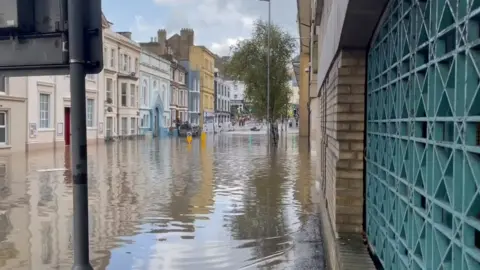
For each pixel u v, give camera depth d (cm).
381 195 420
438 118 237
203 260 631
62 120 3131
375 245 449
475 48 194
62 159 2158
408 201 304
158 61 5253
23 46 349
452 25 216
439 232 239
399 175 336
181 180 1402
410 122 298
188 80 6838
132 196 1122
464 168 202
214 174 1542
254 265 608
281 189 1213
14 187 1261
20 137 2669
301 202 1031
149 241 723
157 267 604
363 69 539
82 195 347
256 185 1287
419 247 284
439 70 236
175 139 4531
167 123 5631
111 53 4028
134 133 4519
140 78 4709
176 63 6047
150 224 835
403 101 323
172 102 5906
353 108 543
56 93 3059
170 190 1212
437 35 236
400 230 332
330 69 686
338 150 550
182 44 7431
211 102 8188
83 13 343
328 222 654
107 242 717
